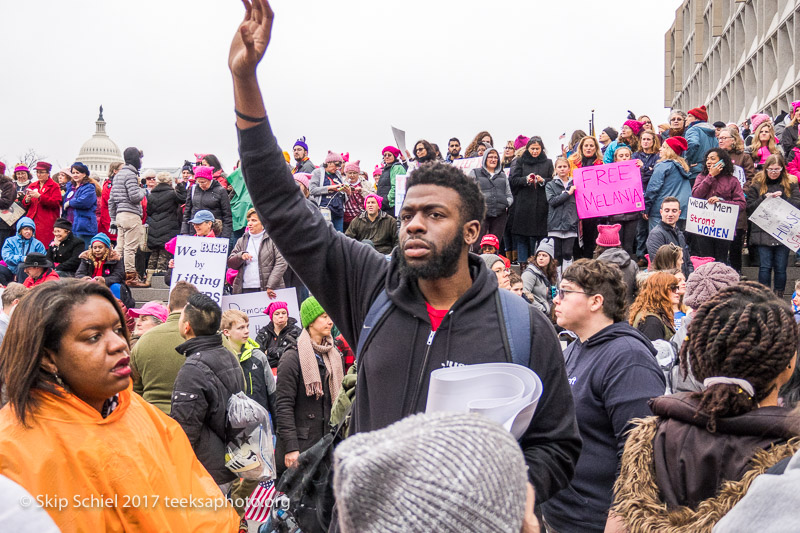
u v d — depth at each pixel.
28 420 2.28
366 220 10.86
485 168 10.59
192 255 8.87
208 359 4.32
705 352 2.26
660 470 2.29
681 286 6.30
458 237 2.17
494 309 2.21
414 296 2.24
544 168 10.62
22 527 1.76
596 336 3.46
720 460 2.17
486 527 1.14
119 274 9.96
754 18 26.97
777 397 2.34
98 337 2.40
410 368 2.18
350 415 2.39
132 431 2.44
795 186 9.95
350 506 1.18
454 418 1.23
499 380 1.99
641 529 2.18
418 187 2.20
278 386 5.55
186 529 2.44
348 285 2.41
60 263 10.60
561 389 2.20
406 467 1.16
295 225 2.37
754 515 1.43
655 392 3.20
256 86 2.29
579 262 3.62
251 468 4.26
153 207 11.83
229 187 11.55
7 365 2.32
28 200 12.05
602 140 12.94
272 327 7.45
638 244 10.66
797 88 21.34
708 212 9.43
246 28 2.18
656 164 10.28
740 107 28.25
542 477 2.10
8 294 5.85
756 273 10.98
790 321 2.21
